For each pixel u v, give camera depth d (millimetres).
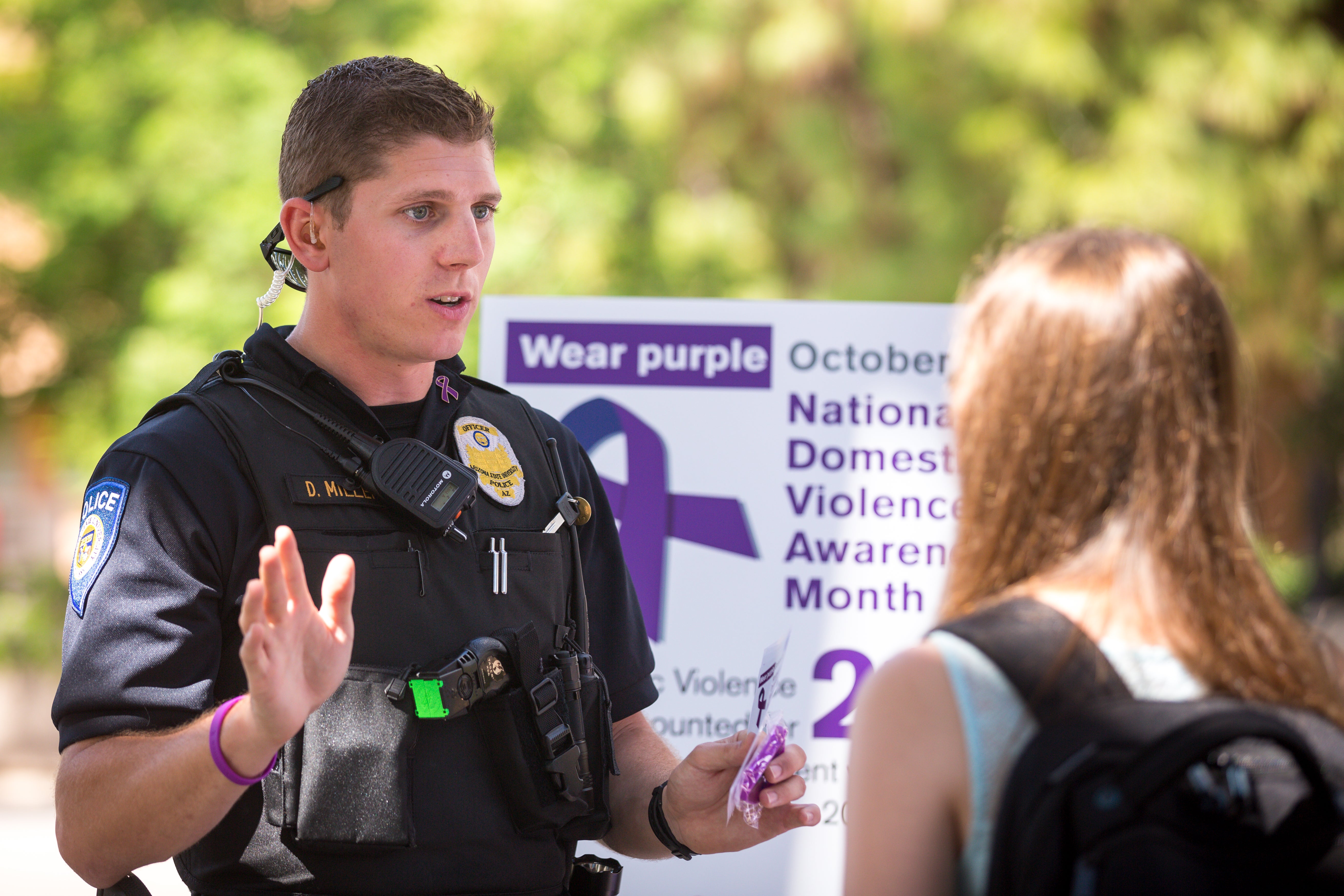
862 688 3549
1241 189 20844
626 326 7008
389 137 4727
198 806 3939
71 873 14156
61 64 16859
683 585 6957
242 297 15398
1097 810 3039
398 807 4434
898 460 6992
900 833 3285
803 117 22391
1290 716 3275
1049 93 21312
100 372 17875
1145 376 3406
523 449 5266
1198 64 20953
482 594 4797
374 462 4703
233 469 4559
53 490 21609
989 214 21766
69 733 4258
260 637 3623
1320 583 23047
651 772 5281
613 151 19266
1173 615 3314
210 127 15695
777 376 7016
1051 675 3242
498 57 17375
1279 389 22984
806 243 22516
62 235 16766
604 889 5105
